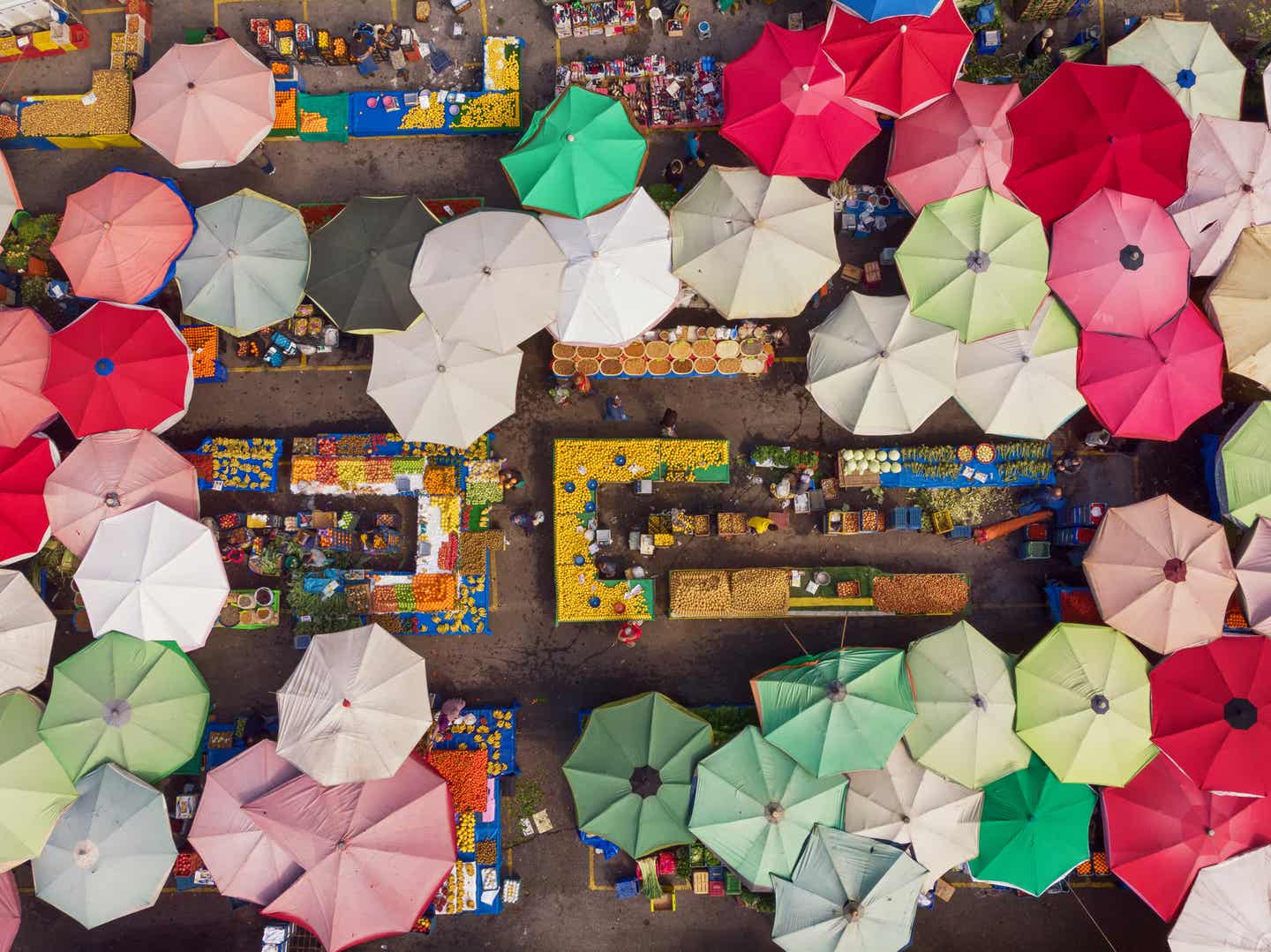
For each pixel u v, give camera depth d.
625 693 20.56
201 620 18.59
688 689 20.58
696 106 20.53
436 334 18.78
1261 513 18.92
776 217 18.61
